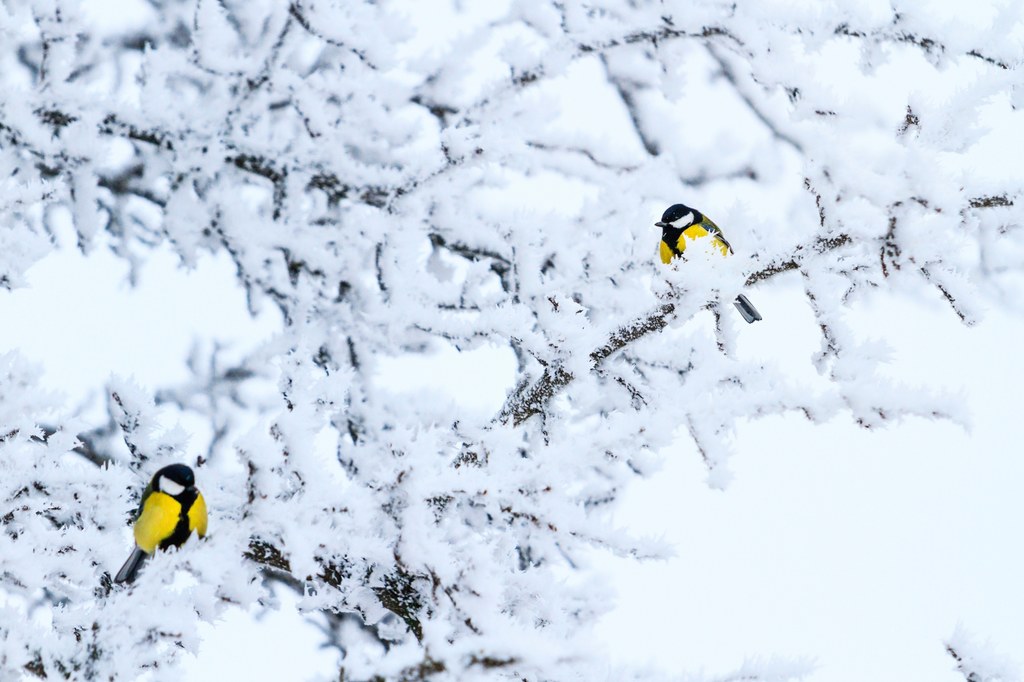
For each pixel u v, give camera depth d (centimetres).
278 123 1322
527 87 1186
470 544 674
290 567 739
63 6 1041
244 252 1240
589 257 1127
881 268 884
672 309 838
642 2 1132
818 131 802
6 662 652
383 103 1295
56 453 865
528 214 1070
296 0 1059
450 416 1073
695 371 805
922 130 816
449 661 610
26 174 1129
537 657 601
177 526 805
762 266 827
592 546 725
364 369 1178
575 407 1108
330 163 1197
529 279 1045
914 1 966
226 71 1157
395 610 852
